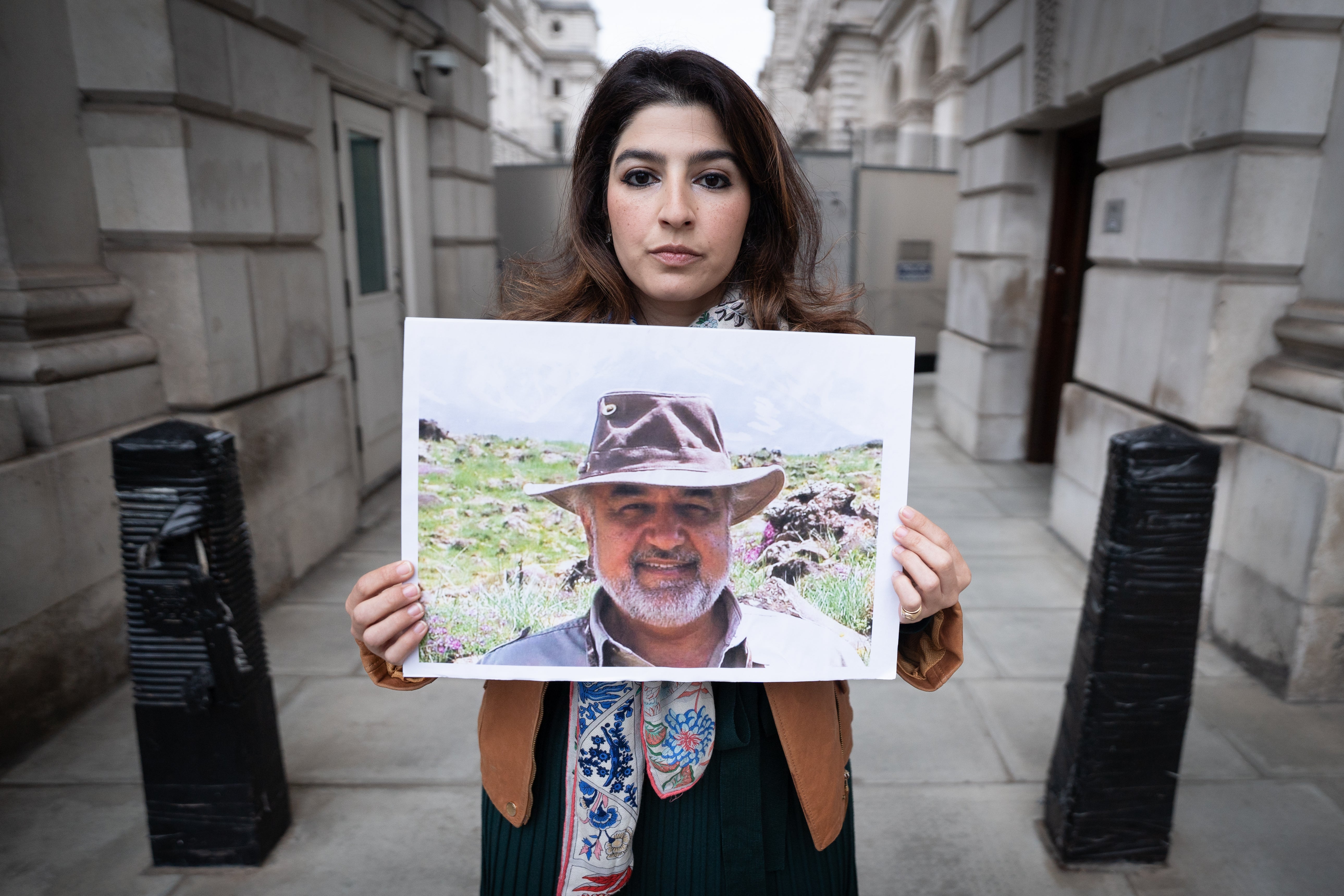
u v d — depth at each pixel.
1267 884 2.02
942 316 10.27
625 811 1.00
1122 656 1.94
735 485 0.94
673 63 0.95
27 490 2.50
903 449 0.94
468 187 6.76
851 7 20.17
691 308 1.06
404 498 0.93
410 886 2.02
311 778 2.43
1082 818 2.04
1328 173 2.90
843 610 0.95
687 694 1.02
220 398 3.23
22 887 2.00
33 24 2.68
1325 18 2.76
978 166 6.24
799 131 12.77
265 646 2.10
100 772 2.43
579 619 0.94
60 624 2.65
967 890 2.00
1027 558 4.23
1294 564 2.79
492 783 1.05
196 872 2.05
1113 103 3.91
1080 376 4.32
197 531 1.85
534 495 0.93
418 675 0.94
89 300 2.82
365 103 5.14
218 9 3.16
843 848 1.14
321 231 4.11
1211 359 3.11
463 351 0.93
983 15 5.91
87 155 2.93
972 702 2.87
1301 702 2.82
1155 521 1.86
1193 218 3.23
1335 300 2.85
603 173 1.03
